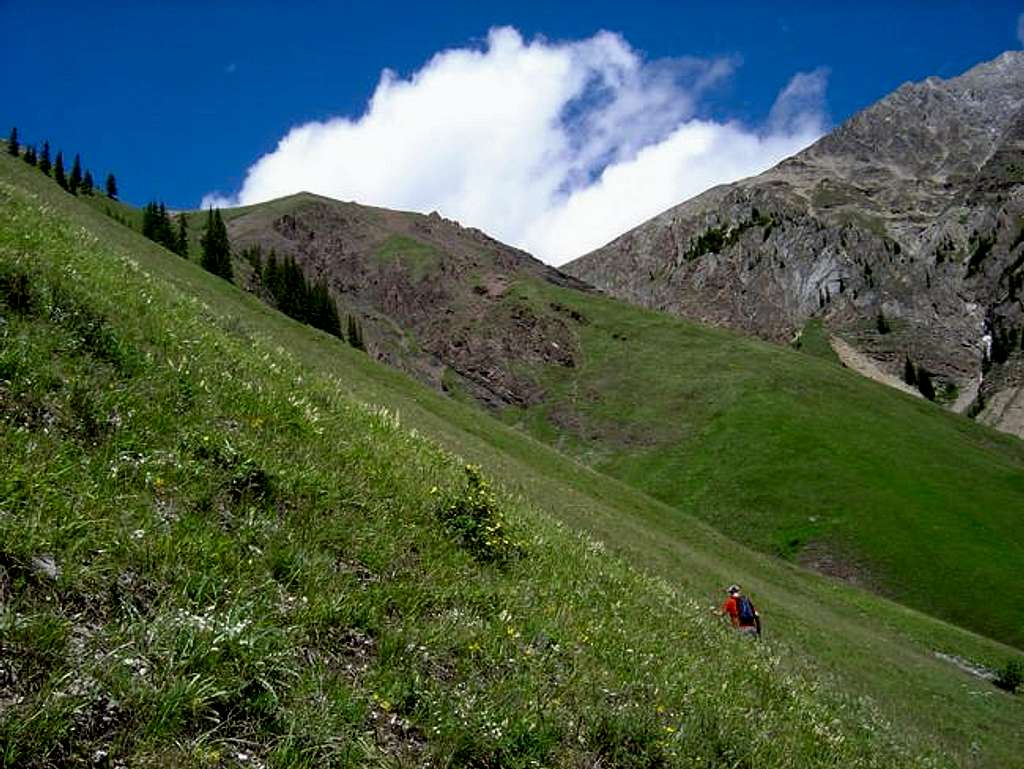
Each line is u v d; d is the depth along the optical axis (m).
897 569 96.81
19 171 78.06
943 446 136.12
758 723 10.40
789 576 67.62
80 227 18.39
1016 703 47.47
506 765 6.65
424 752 6.29
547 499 43.81
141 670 5.50
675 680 10.04
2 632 5.14
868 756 12.62
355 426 13.41
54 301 10.69
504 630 8.76
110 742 4.91
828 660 39.53
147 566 6.57
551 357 198.62
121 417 8.77
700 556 53.91
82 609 5.85
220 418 10.35
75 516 6.53
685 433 149.00
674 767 7.86
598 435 159.75
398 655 7.26
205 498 8.14
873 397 161.38
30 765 4.50
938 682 45.12
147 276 17.56
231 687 5.68
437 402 72.81
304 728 5.70
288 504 9.12
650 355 193.00
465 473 13.67
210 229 153.88
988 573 93.44
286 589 7.41
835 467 123.56
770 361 178.62
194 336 13.20
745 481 124.69
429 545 10.13
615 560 17.52
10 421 7.57
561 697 7.96
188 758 5.00
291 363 16.75
